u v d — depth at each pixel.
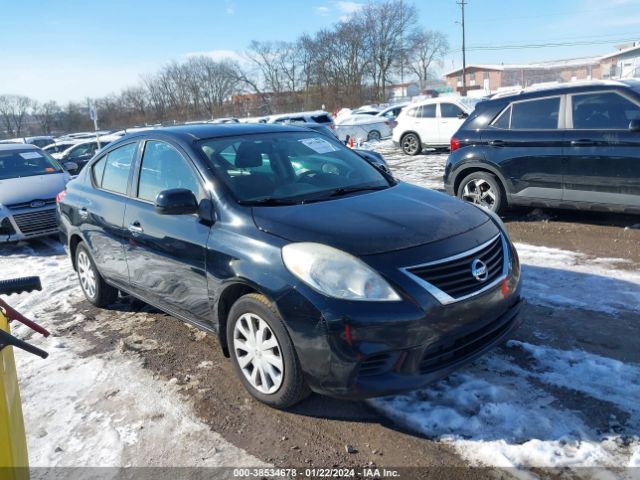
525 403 3.12
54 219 8.55
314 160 4.27
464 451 2.79
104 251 4.78
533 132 6.68
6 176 9.21
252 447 2.97
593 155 6.17
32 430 3.28
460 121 15.99
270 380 3.21
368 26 66.75
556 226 6.82
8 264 7.57
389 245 2.97
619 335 3.88
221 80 71.75
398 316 2.78
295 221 3.23
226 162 3.87
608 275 5.05
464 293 2.99
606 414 2.98
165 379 3.77
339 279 2.85
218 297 3.43
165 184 4.10
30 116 73.62
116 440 3.12
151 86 71.44
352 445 2.92
